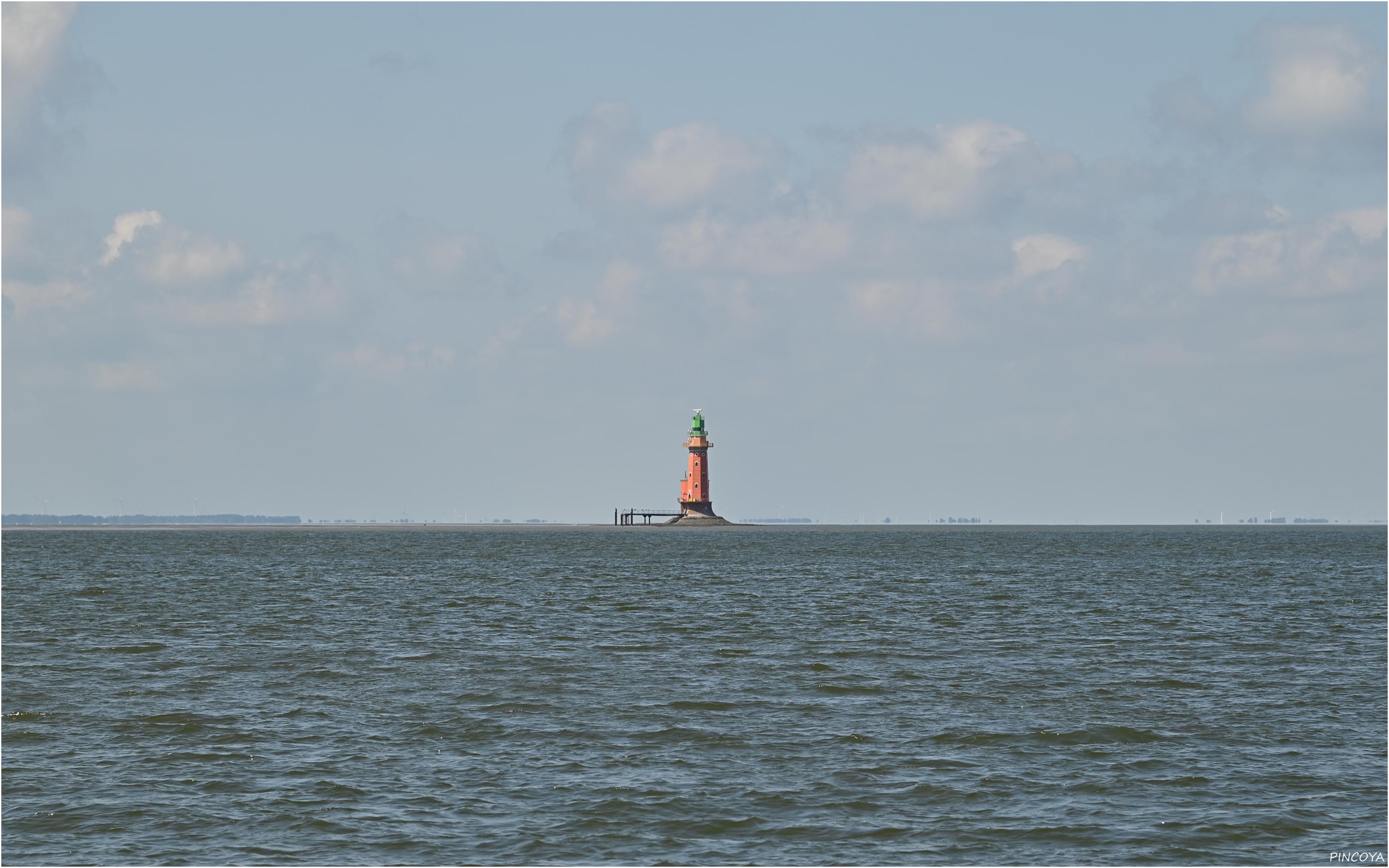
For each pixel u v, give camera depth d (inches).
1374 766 5339.6
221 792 4940.9
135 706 6584.6
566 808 4751.5
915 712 6496.1
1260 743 5753.0
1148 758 5492.1
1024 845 4384.8
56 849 4313.5
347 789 4977.9
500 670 7849.4
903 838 4453.7
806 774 5216.5
